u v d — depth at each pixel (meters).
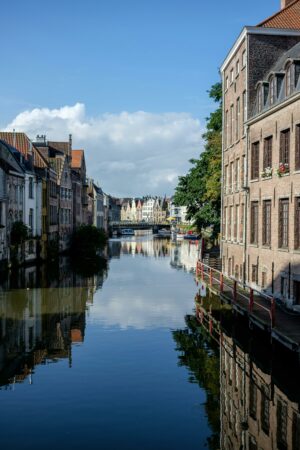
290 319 17.25
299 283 19.28
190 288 31.41
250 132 24.67
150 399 12.88
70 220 62.84
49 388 13.61
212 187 37.44
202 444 10.52
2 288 30.70
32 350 17.28
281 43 24.94
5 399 12.84
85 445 10.40
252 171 24.61
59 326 20.84
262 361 16.36
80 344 18.08
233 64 28.48
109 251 65.06
